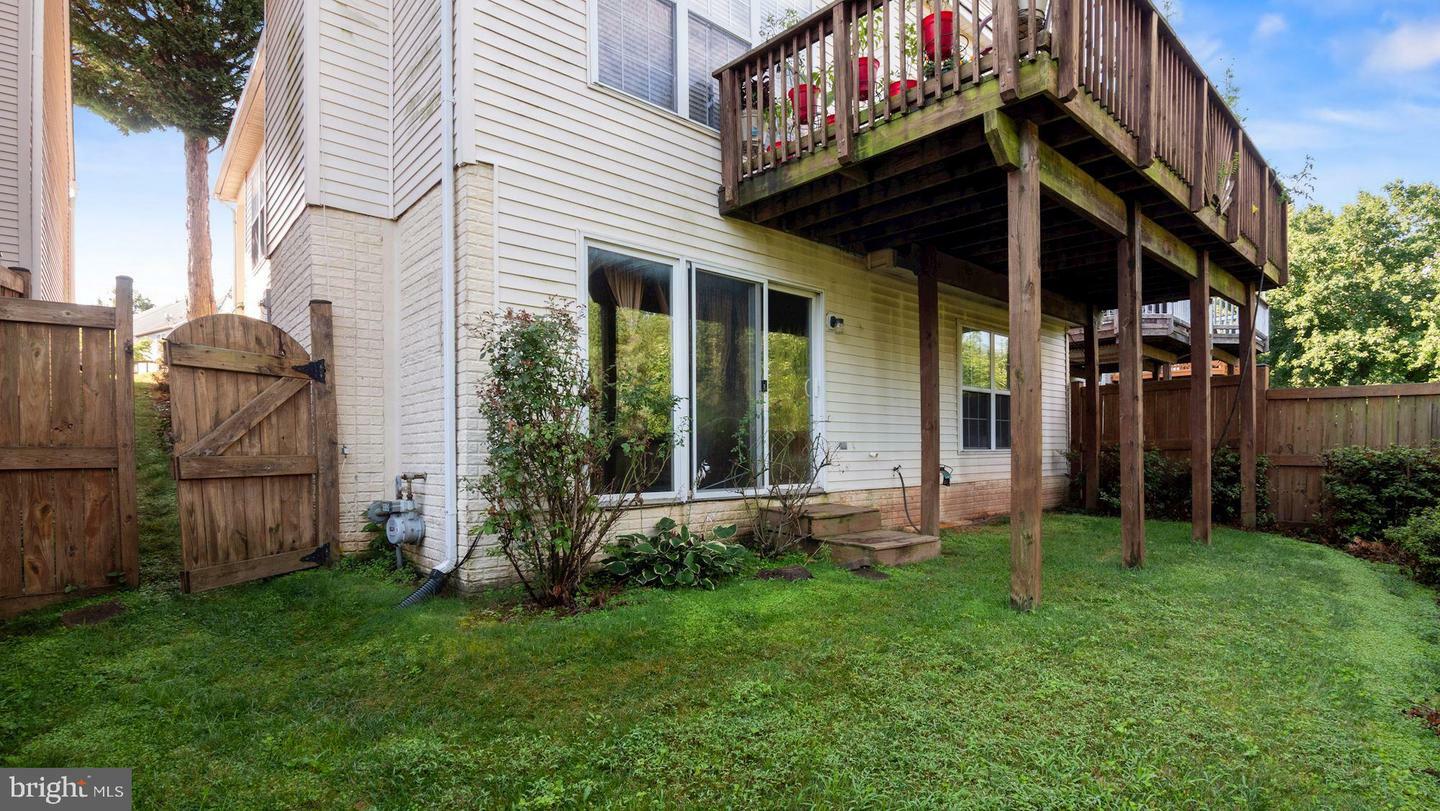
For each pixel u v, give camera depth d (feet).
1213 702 9.54
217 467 14.75
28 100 20.61
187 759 7.98
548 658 10.85
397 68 18.25
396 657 10.97
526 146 15.42
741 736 8.43
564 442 13.26
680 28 18.60
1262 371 27.25
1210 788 7.38
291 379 16.34
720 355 19.07
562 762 7.90
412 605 13.64
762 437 19.80
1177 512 27.68
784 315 20.97
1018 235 13.34
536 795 7.22
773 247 20.44
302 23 18.02
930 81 13.87
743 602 13.70
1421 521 18.57
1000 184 16.21
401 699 9.57
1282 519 26.14
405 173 17.72
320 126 17.54
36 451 13.28
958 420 27.27
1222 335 40.29
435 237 16.05
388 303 18.42
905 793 7.24
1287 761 8.00
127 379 14.43
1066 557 18.93
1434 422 23.36
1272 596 14.93
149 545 17.51
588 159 16.47
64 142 32.48
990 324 29.14
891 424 24.31
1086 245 21.34
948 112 13.56
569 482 13.69
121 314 14.35
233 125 27.45
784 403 20.80
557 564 13.60
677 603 13.55
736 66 18.30
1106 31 13.91
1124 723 8.83
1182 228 19.65
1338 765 7.93
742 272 19.54
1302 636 12.38
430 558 16.07
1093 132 13.47
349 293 17.84
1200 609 13.93
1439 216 62.44
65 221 34.24
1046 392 32.24
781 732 8.52
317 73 17.54
